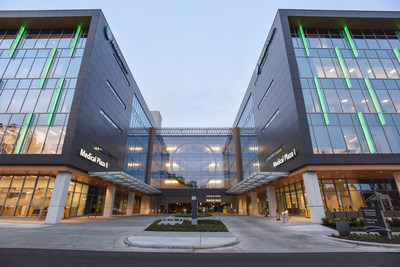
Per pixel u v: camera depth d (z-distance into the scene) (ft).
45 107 77.61
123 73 122.52
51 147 71.61
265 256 27.40
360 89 83.05
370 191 85.97
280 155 92.02
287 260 25.32
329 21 93.76
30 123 75.41
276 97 97.35
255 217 96.89
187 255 27.81
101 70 94.43
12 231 45.60
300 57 88.07
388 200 84.17
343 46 92.43
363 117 78.13
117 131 114.01
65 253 28.14
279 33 94.02
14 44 89.81
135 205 149.59
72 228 52.06
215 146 170.40
